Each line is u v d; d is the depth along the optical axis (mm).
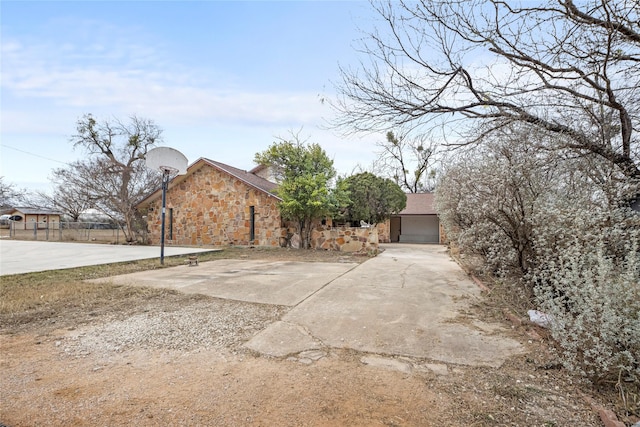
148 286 5969
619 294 2541
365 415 2137
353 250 13047
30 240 20547
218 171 15148
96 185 17719
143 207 17906
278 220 13742
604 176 4168
